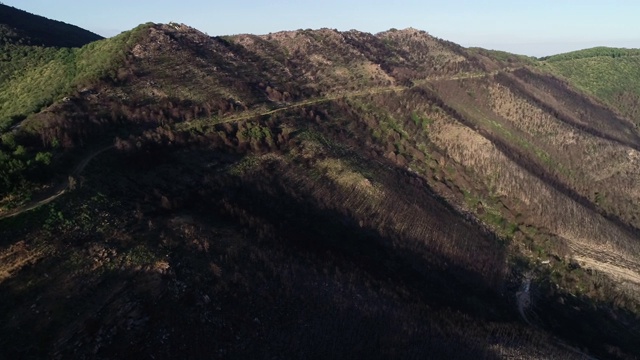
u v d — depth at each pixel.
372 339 56.06
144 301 49.22
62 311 45.84
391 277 69.62
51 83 93.00
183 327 49.16
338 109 110.75
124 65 95.94
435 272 75.44
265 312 54.72
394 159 100.75
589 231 96.94
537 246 90.88
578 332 73.31
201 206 67.31
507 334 65.69
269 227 67.56
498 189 101.88
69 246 52.06
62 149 67.19
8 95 93.06
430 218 86.06
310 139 93.94
